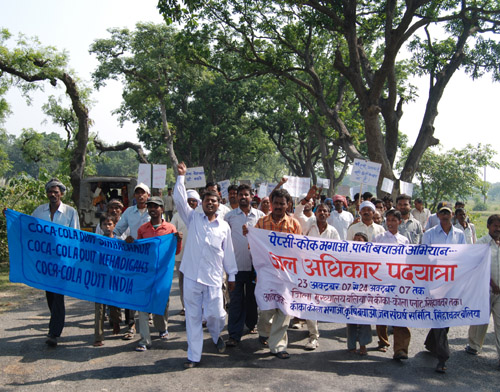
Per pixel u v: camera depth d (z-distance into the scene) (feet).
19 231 19.67
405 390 16.30
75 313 26.43
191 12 60.49
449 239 20.88
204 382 16.67
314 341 20.66
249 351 20.12
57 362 18.53
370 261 19.83
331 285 19.80
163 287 20.56
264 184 65.57
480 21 67.41
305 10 63.21
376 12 68.18
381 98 67.67
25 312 26.22
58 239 19.97
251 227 19.84
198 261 18.43
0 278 35.37
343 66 59.98
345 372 17.89
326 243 19.85
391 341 22.18
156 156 147.43
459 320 19.22
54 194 20.70
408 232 26.09
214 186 27.30
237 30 67.67
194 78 110.52
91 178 51.24
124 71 107.76
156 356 19.34
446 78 67.51
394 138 67.72
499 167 95.76
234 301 21.03
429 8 56.29
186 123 140.26
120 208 22.72
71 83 70.74
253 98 140.97
